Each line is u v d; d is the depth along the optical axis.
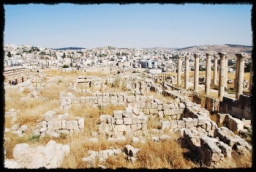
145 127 12.82
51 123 11.69
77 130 11.92
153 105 16.41
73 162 7.71
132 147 8.95
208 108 22.17
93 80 31.22
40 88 25.56
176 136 11.16
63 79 34.69
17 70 29.95
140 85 29.83
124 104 17.27
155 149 8.91
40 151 6.90
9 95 18.11
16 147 6.80
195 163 7.95
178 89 28.58
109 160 8.14
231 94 34.88
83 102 17.58
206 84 29.53
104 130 12.28
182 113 16.61
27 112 13.86
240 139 8.91
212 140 8.52
